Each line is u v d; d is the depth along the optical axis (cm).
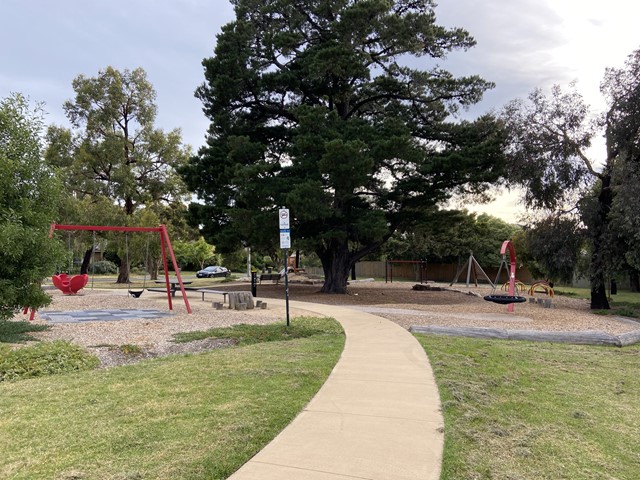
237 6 2361
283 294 2383
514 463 401
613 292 3136
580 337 1062
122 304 1806
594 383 690
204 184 2381
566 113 1891
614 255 1806
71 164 3534
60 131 3612
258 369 697
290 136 2341
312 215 1889
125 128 3816
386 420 481
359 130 2055
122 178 3512
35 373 679
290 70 2248
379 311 1580
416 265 4853
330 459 384
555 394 625
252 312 1520
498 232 4866
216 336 1016
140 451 402
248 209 2028
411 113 2367
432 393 580
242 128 2283
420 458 389
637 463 414
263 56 2327
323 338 1010
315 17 2311
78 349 800
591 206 1848
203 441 423
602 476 384
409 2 2295
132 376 661
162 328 1147
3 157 927
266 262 6606
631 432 491
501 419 512
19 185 983
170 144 3825
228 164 2216
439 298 2317
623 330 1246
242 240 2323
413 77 2234
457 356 822
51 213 1044
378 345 906
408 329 1164
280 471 361
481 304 1966
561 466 400
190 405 526
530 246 2041
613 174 1767
